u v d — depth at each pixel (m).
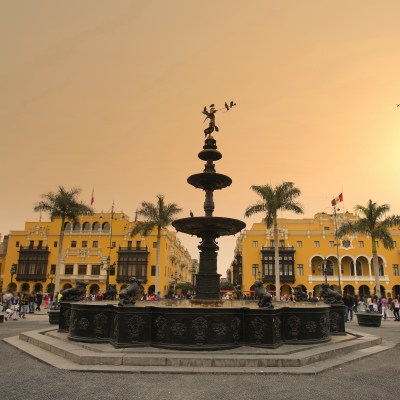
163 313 8.52
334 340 10.34
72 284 63.94
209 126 12.86
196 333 8.29
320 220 62.88
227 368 7.38
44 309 33.69
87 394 5.80
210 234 11.71
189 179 12.28
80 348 8.64
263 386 6.34
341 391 6.13
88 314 9.35
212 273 11.48
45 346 9.41
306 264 60.50
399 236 60.16
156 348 8.41
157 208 38.41
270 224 32.22
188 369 7.24
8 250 67.94
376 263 31.73
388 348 10.34
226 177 12.02
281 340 9.19
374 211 32.47
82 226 66.56
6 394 5.77
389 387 6.39
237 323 8.72
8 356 8.80
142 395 5.78
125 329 8.55
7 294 23.44
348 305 22.48
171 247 71.56
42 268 65.19
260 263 61.44
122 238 64.69
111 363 7.61
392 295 58.44
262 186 32.81
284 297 34.44
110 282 62.44
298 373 7.16
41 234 67.31
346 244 60.41
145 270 62.12
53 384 6.31
